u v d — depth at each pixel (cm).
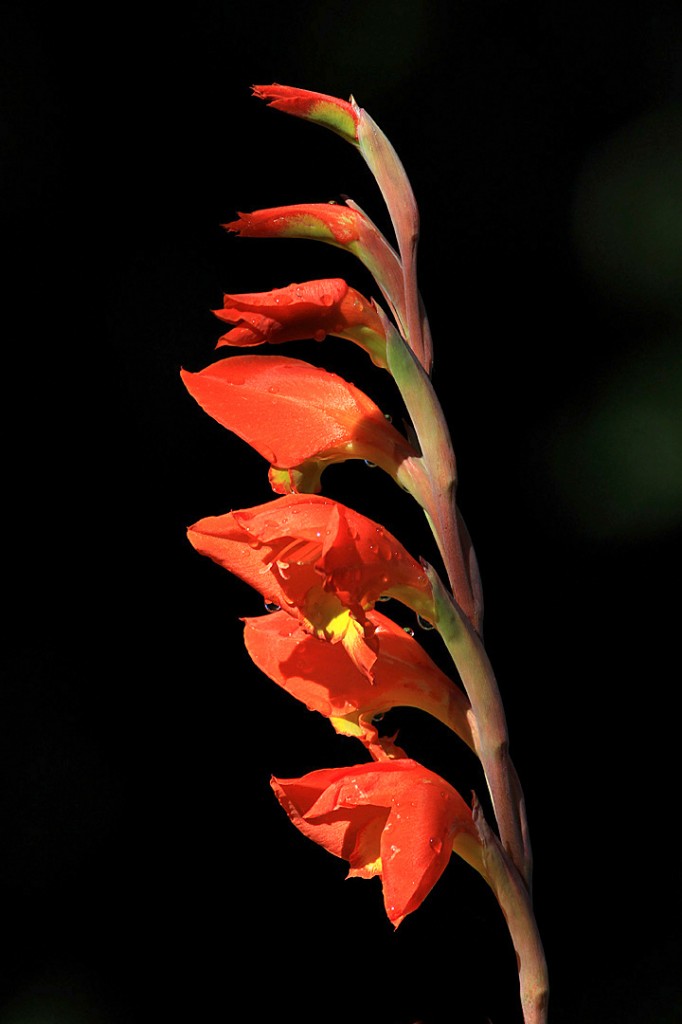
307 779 112
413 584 111
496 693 112
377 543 111
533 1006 111
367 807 112
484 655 111
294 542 110
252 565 112
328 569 109
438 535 112
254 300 112
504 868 111
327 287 112
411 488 112
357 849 112
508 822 112
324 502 111
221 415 112
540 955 111
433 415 112
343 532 110
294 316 112
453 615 111
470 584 112
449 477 112
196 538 112
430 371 112
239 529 111
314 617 111
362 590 110
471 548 112
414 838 111
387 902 110
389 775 112
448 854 111
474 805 111
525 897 111
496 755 112
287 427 112
